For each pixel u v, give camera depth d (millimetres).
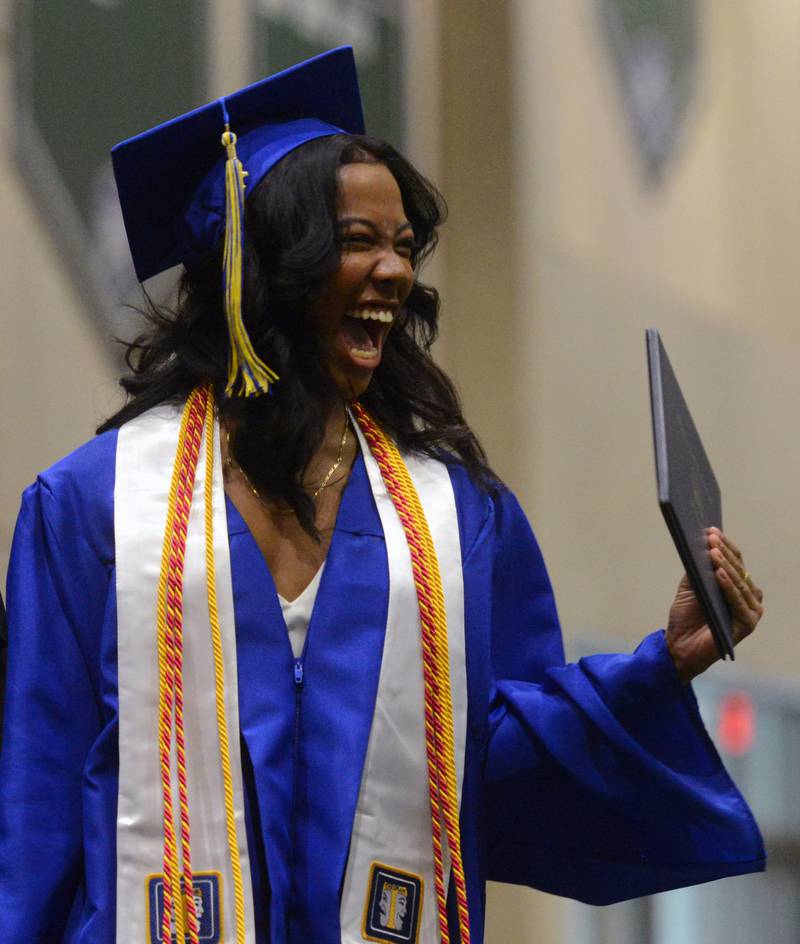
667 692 8945
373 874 8484
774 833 27734
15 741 8562
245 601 8625
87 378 17578
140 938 8273
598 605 24344
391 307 9039
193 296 9391
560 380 24016
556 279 24062
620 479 24984
